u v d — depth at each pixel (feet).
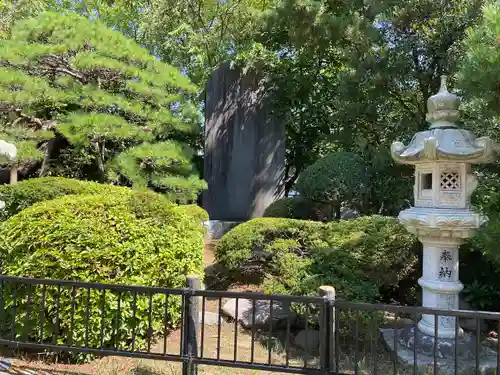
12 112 20.93
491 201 8.36
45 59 19.11
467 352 8.75
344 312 9.77
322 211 19.69
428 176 9.17
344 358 9.34
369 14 19.38
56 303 8.06
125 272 8.79
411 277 12.78
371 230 11.64
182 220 10.69
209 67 29.73
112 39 19.38
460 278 12.83
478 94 7.39
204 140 27.30
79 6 41.34
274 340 10.33
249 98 26.45
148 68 20.49
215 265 14.24
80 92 19.04
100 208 9.32
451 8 16.07
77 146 20.59
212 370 8.39
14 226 8.79
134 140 21.68
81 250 8.48
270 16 22.52
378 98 17.78
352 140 20.53
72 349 7.48
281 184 26.14
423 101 17.71
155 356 7.27
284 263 11.26
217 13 28.94
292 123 28.53
